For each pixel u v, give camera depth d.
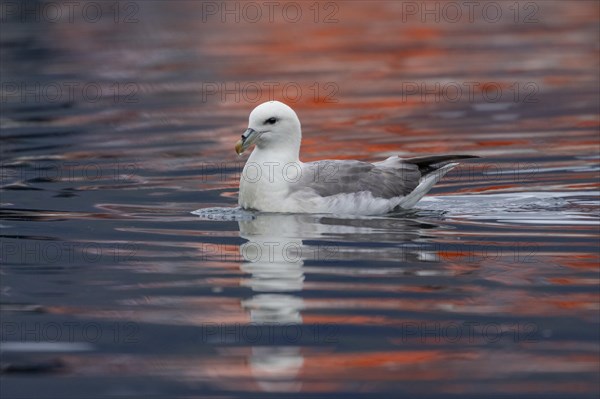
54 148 20.75
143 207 15.74
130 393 9.01
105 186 17.30
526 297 11.16
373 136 21.89
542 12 45.62
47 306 11.19
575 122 22.86
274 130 14.98
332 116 24.44
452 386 9.02
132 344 10.09
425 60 33.00
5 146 21.00
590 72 29.75
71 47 36.12
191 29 41.31
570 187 16.70
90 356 9.84
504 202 15.70
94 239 13.84
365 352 9.76
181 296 11.40
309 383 9.12
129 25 42.50
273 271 12.20
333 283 11.70
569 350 9.73
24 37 38.75
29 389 9.12
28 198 16.45
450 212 15.07
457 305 10.95
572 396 8.78
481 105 25.36
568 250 12.90
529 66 31.14
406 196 15.05
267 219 14.62
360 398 8.82
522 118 23.56
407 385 9.05
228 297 11.32
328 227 14.13
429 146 20.66
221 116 24.27
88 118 24.20
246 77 30.16
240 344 10.01
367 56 34.03
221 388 9.08
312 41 37.75
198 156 19.88
